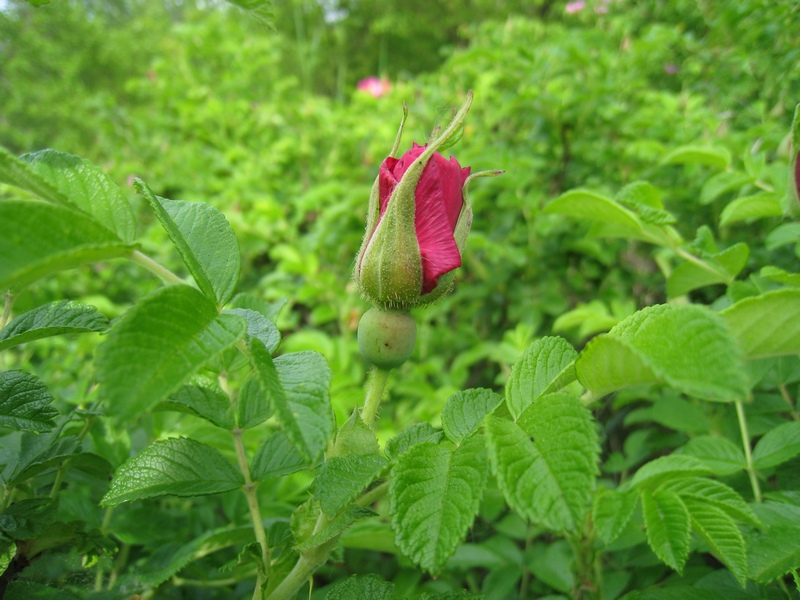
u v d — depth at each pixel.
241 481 0.11
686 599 0.11
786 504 0.11
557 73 0.36
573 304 0.34
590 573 0.15
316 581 0.21
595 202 0.15
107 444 0.15
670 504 0.09
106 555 0.12
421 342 0.30
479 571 0.23
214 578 0.16
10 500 0.12
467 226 0.10
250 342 0.08
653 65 0.37
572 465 0.07
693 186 0.27
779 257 0.22
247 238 0.37
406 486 0.07
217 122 0.55
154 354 0.07
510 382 0.09
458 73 0.42
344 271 0.37
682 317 0.07
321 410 0.07
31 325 0.10
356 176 0.44
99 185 0.08
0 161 0.07
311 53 0.88
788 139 0.19
